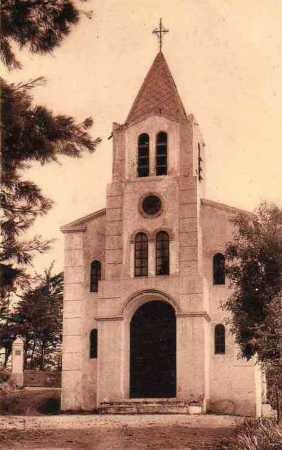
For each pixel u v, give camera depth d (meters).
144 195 44.38
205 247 44.03
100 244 45.44
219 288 43.19
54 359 61.19
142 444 23.39
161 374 42.16
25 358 60.62
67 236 45.78
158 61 46.78
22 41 20.91
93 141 21.17
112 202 44.72
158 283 42.47
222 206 44.28
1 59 20.77
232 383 41.84
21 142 20.11
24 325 23.92
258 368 42.34
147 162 45.09
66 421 30.75
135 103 46.25
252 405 41.28
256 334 31.66
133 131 45.69
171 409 38.97
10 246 22.61
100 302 43.19
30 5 20.69
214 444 23.27
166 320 42.88
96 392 43.19
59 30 21.23
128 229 44.12
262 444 21.11
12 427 27.67
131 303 42.72
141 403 40.19
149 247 43.47
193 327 41.44
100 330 42.75
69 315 44.72
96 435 25.20
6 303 23.66
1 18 20.47
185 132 44.94
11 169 21.00
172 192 44.03
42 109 20.22
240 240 35.50
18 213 22.58
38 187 22.59
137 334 43.12
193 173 44.19
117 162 45.38
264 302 31.92
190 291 41.97
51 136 20.50
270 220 33.34
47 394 46.16
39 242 23.06
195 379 40.78
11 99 19.69
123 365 42.09
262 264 32.47
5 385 48.81
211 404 41.72
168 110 45.56
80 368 43.78
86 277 45.19
